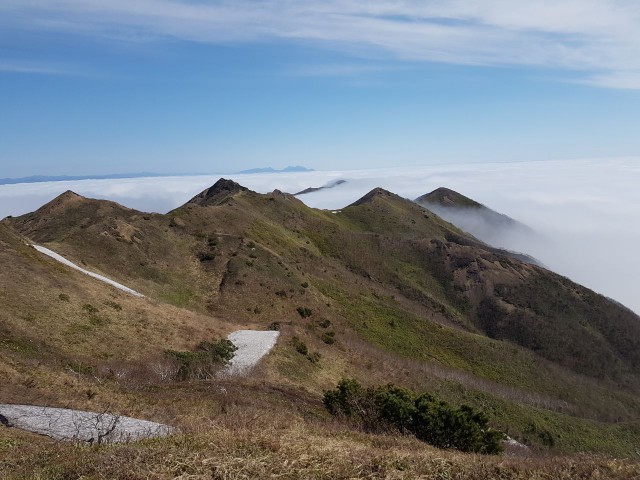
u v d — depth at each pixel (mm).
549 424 40438
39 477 8117
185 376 23984
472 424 16812
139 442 10109
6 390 14961
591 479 9445
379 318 59875
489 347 62062
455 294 86250
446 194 178250
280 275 58875
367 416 18234
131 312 30734
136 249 53719
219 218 73062
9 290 26047
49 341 23172
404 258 93812
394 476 9016
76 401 14961
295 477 8570
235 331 35719
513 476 9484
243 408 16609
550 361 69188
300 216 97562
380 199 128875
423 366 45594
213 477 8180
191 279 53594
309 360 32062
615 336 80625
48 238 56844
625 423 47406
